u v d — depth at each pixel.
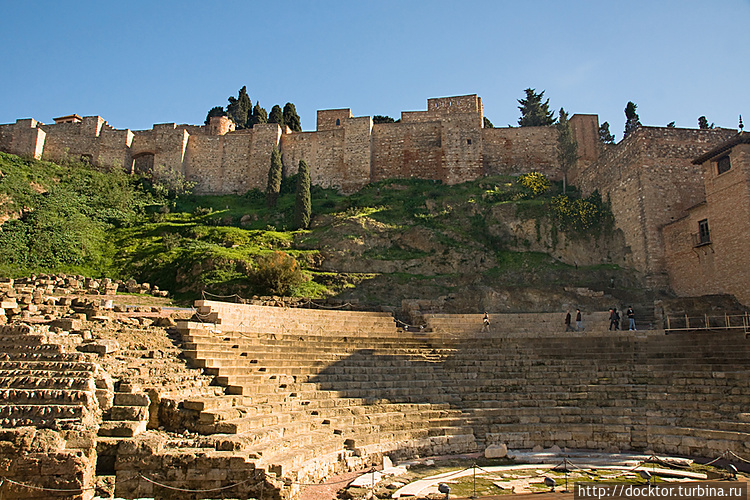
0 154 47.12
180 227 41.72
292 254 37.72
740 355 21.48
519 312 33.62
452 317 29.97
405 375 21.11
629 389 20.33
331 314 28.33
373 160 54.59
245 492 11.36
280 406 16.14
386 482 13.70
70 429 11.40
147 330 18.70
